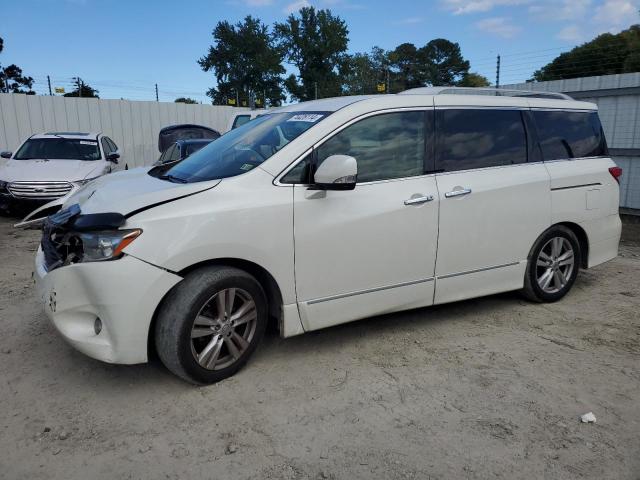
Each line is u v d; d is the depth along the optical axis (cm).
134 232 309
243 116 1045
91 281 310
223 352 354
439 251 416
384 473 263
